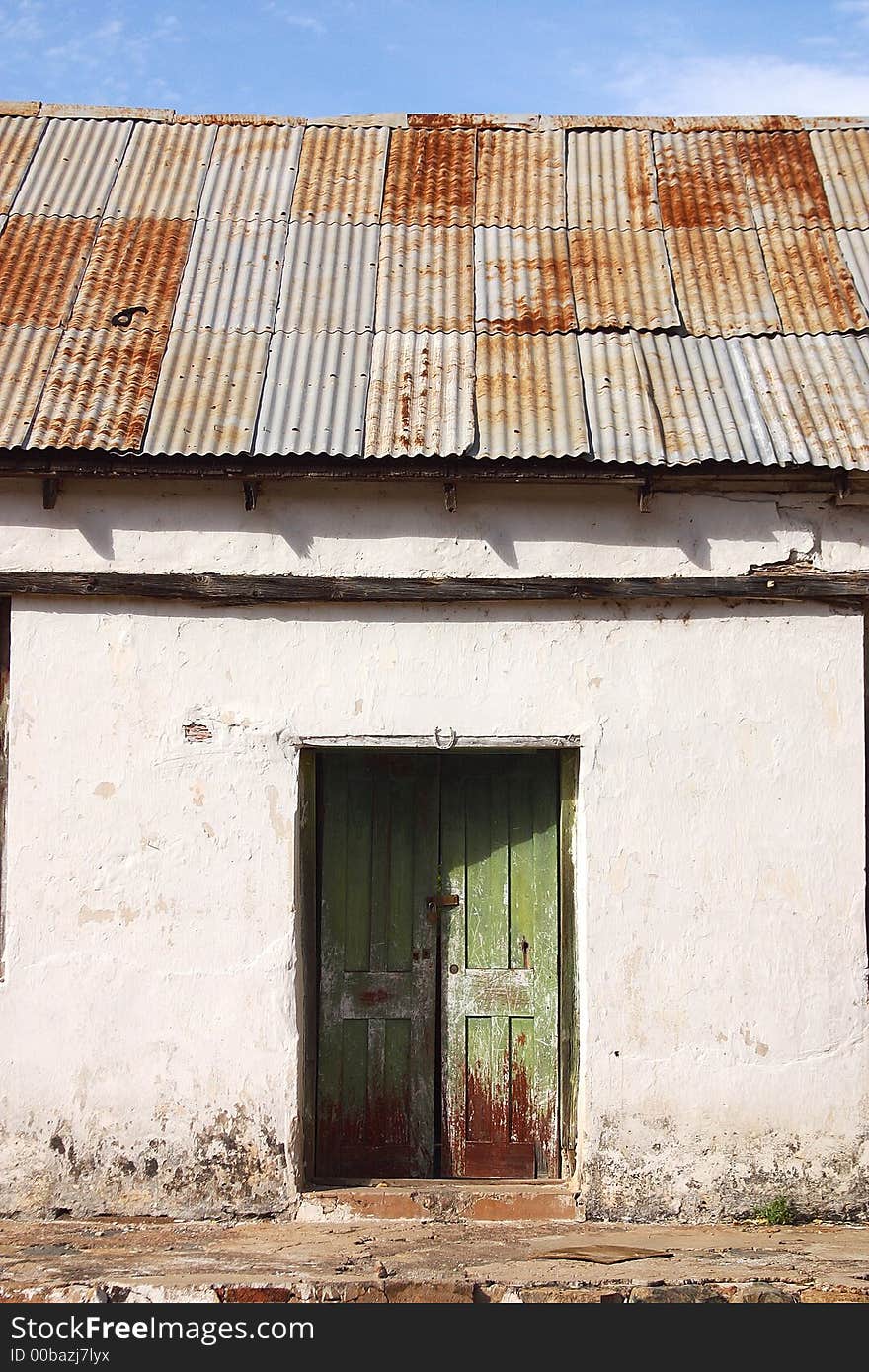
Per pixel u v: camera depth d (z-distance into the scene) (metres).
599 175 8.28
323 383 6.67
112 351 6.85
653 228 7.79
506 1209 6.21
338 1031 6.71
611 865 6.33
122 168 8.23
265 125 8.68
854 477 6.28
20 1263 5.43
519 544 6.42
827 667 6.42
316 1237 5.88
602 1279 5.09
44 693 6.45
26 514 6.46
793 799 6.36
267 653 6.45
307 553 6.44
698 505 6.44
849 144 8.49
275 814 6.39
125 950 6.33
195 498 6.46
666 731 6.39
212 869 6.37
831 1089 6.23
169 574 6.41
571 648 6.43
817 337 7.02
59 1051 6.28
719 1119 6.21
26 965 6.32
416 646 6.44
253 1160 6.22
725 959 6.29
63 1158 6.22
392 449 6.19
